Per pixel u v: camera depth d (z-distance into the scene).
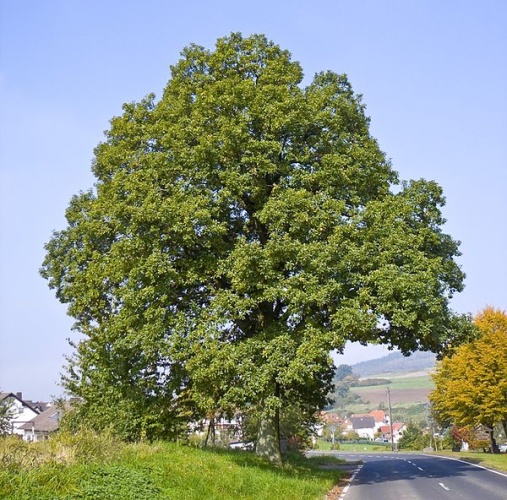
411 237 22.14
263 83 24.30
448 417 58.97
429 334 21.58
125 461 14.87
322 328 20.66
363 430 165.50
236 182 21.42
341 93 26.64
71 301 27.70
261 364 20.16
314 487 18.56
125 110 26.38
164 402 23.73
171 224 20.97
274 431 24.88
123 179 23.20
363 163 23.80
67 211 29.75
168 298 21.97
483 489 19.42
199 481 14.64
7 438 13.79
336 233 20.69
